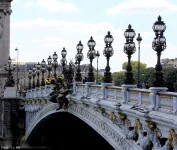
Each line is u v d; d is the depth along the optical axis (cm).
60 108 5444
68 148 6944
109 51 3816
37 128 8025
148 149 2797
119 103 3300
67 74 5441
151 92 2781
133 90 3138
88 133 5803
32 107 8269
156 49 2734
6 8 11000
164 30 2722
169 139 2520
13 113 9788
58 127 7412
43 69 7662
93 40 4425
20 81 15150
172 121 2428
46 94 6706
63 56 5853
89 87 4325
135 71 7031
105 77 3809
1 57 10956
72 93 4950
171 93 2561
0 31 10962
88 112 4366
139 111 2856
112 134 3597
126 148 3253
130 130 3197
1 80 10694
